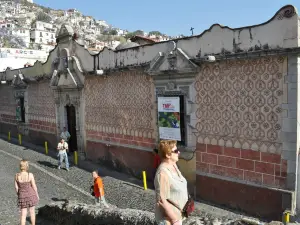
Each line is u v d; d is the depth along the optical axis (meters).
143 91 14.45
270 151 10.17
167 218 3.83
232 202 11.27
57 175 15.77
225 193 11.46
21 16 167.50
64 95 19.97
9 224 9.27
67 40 19.06
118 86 15.82
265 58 10.03
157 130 13.88
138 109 14.84
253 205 10.67
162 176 3.78
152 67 13.37
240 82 10.73
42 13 174.12
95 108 17.56
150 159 14.46
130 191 13.22
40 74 22.33
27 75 24.11
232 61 10.87
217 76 11.36
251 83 10.45
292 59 9.44
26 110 24.56
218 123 11.50
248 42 10.36
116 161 16.45
